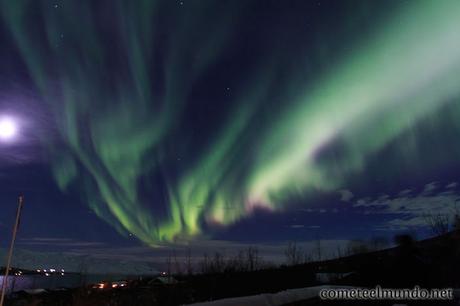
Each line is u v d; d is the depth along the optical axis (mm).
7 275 13266
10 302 18422
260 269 31344
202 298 21953
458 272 19781
